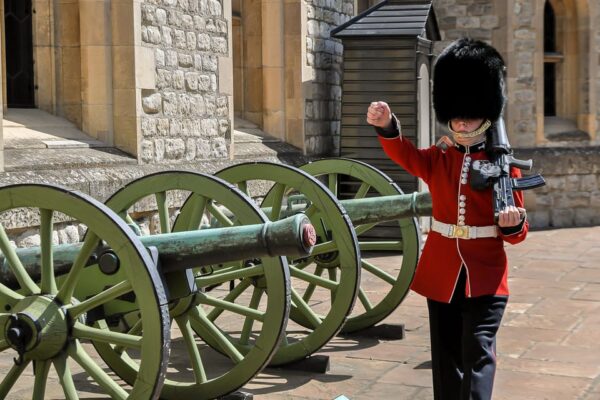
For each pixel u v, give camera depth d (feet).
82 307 12.48
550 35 42.34
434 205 12.84
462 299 12.54
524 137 40.45
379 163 32.40
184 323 15.03
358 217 17.43
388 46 32.04
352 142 32.63
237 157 29.66
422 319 21.75
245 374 14.69
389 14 32.81
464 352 12.21
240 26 33.32
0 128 20.21
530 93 40.42
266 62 33.17
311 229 11.96
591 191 41.55
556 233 38.52
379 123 12.55
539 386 16.17
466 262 12.38
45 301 12.46
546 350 18.74
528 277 27.55
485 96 12.51
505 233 12.00
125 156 24.54
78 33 24.73
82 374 16.93
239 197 15.01
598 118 41.93
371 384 16.28
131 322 15.57
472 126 12.60
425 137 33.04
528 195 40.50
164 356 11.72
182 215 16.63
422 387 16.11
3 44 23.38
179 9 26.58
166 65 26.02
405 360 17.95
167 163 26.05
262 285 16.84
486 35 40.32
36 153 22.15
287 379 16.56
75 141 23.82
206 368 17.35
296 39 33.06
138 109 24.73
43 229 12.49
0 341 12.52
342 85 32.60
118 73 24.66
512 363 17.71
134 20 24.45
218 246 12.19
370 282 26.30
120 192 15.93
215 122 28.58
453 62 12.66
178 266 12.47
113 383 12.66
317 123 34.60
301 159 32.73
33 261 13.71
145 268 11.69
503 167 12.26
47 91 24.80
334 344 19.25
